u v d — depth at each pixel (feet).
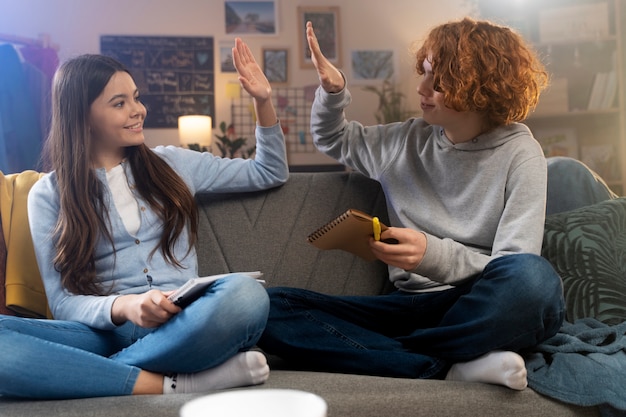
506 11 18.53
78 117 5.82
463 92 5.45
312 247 6.86
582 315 5.92
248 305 4.55
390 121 18.86
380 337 5.32
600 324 5.59
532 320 4.69
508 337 4.73
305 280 6.81
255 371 4.55
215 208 6.84
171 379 4.66
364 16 19.60
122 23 18.85
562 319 4.89
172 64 19.03
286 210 6.92
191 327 4.50
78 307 5.29
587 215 6.45
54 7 18.58
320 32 19.49
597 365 4.69
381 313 5.69
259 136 6.72
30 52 15.76
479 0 18.62
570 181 7.15
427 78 5.72
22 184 6.63
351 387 4.55
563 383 4.63
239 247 6.79
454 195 5.91
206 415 1.49
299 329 5.35
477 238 5.68
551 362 4.87
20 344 4.47
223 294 4.51
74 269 5.56
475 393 4.60
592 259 6.13
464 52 5.53
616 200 6.63
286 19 19.45
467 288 5.25
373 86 19.57
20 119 14.57
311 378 4.70
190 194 6.18
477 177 5.74
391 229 5.05
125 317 5.05
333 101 6.43
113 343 5.33
